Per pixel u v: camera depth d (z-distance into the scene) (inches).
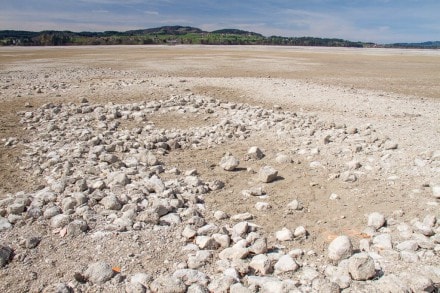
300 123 482.3
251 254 197.8
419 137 412.2
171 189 270.7
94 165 328.2
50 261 189.0
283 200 271.1
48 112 528.7
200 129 466.0
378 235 214.2
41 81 856.9
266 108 603.8
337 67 1390.3
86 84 796.0
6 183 288.0
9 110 536.7
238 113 543.8
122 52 2268.7
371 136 414.6
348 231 226.2
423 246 200.7
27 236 208.2
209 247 204.5
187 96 658.2
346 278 172.7
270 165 343.6
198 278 174.9
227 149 393.1
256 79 935.0
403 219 237.0
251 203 266.8
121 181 283.0
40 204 244.7
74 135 425.1
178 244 207.2
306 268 185.8
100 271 176.6
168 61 1521.9
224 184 300.5
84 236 210.1
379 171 317.1
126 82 811.4
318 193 281.9
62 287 164.4
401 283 164.4
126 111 542.9
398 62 1710.1
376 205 257.9
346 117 534.0
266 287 167.3
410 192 274.1
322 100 665.6
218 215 241.3
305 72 1189.1
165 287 165.6
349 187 288.7
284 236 216.7
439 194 258.5
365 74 1155.9
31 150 367.6
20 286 171.3
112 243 204.1
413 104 654.5
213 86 783.7
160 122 504.1
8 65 1286.9
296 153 373.4
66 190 269.7
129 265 187.5
